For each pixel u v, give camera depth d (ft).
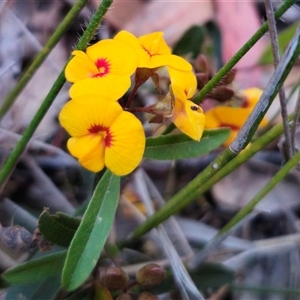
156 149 0.39
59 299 0.40
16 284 0.40
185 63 0.37
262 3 0.62
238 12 0.59
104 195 0.36
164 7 0.58
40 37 0.56
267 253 0.48
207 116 0.45
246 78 0.57
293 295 0.46
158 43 0.38
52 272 0.38
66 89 0.53
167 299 0.43
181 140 0.39
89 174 0.46
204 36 0.49
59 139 0.50
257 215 0.51
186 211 0.51
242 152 0.40
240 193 0.52
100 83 0.34
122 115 0.34
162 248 0.46
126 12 0.57
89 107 0.34
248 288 0.44
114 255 0.42
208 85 0.37
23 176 0.48
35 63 0.41
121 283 0.39
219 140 0.39
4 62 0.54
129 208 0.48
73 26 0.56
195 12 0.58
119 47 0.36
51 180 0.49
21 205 0.46
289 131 0.38
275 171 0.53
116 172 0.35
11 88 0.53
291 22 0.61
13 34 0.55
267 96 0.33
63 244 0.39
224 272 0.43
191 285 0.41
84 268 0.35
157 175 0.53
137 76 0.38
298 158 0.38
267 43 0.56
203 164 0.53
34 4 0.57
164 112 0.37
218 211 0.51
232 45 0.58
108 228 0.35
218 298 0.45
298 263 0.47
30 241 0.41
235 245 0.47
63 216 0.38
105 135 0.35
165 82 0.47
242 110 0.44
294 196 0.52
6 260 0.42
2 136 0.48
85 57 0.36
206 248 0.42
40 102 0.52
